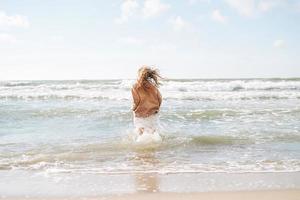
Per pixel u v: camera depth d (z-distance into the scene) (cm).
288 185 570
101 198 514
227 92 2348
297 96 2141
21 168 688
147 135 943
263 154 799
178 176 629
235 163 721
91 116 1421
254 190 544
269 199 500
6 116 1446
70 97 2205
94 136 1024
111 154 802
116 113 1482
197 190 546
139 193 534
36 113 1506
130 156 783
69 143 925
